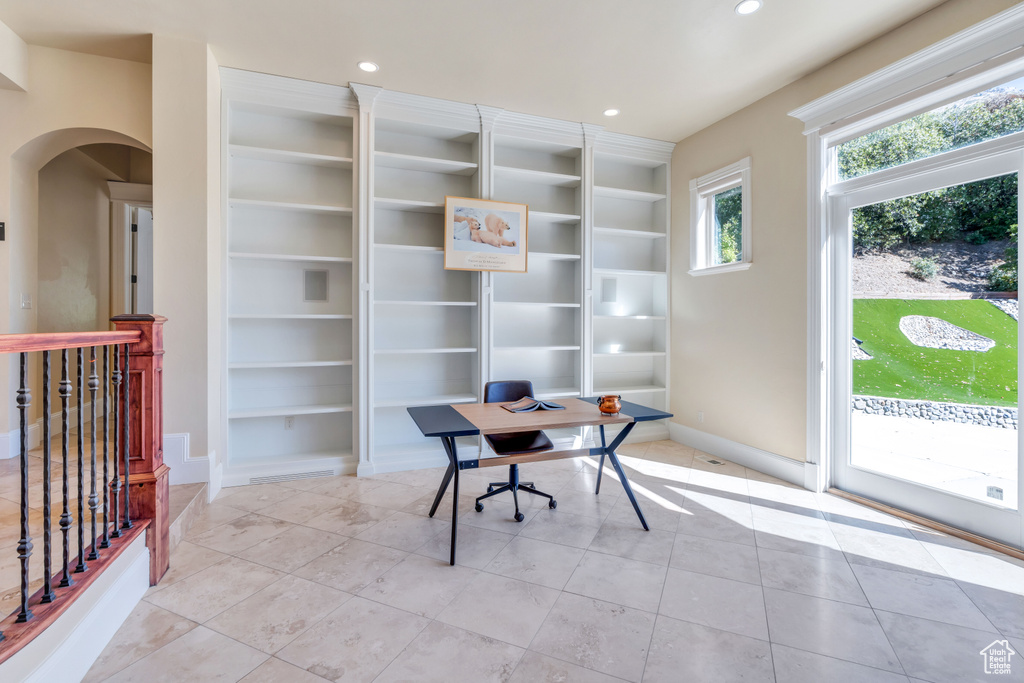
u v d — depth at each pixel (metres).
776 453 3.56
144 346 2.07
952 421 2.63
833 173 3.19
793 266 3.40
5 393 3.24
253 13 2.68
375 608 1.92
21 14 2.71
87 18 2.74
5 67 2.87
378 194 3.93
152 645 1.68
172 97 2.92
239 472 3.35
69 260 4.21
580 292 4.30
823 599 1.98
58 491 2.67
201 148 2.96
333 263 3.82
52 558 1.84
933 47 2.51
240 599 1.97
